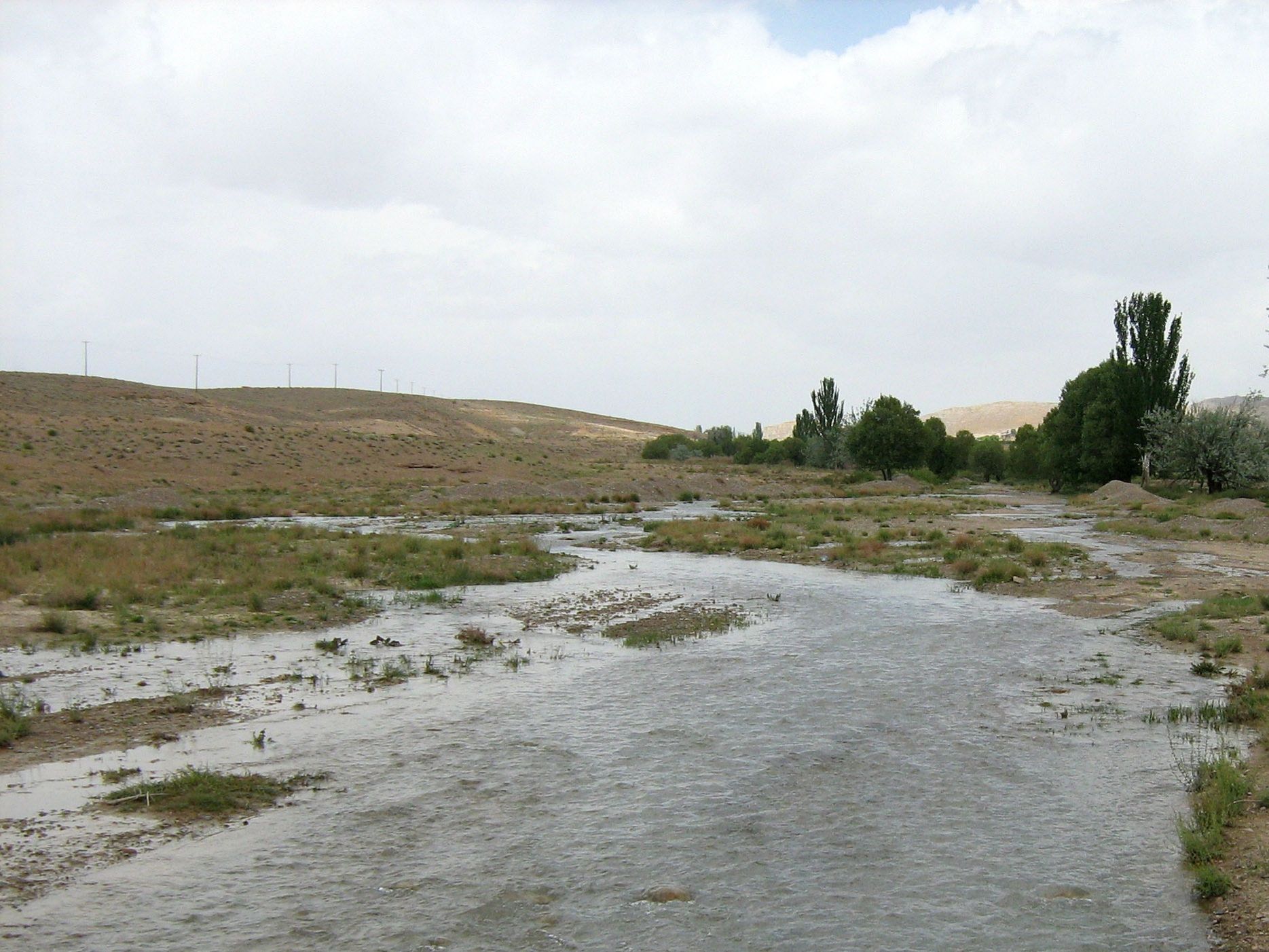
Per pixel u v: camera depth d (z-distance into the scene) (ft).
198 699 39.40
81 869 23.84
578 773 30.96
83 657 46.24
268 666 45.44
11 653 46.83
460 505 177.47
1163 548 100.99
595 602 66.80
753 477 271.08
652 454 426.10
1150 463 212.64
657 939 20.65
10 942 20.30
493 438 430.61
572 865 24.25
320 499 190.08
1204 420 188.96
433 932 20.94
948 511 157.17
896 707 39.01
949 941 20.53
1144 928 21.09
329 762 31.94
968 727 36.11
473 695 40.68
